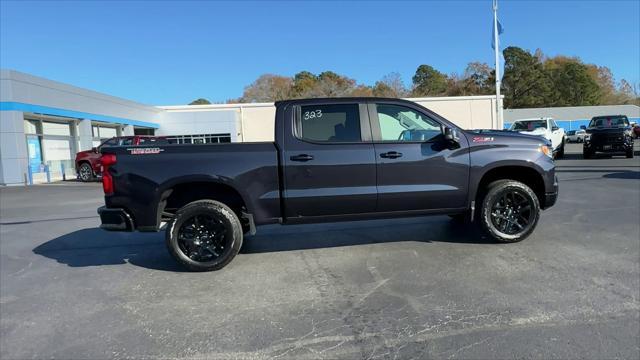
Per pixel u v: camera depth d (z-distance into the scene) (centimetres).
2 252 668
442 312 402
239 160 539
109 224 538
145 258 609
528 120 2145
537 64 8188
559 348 334
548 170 605
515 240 604
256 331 378
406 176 568
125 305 443
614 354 324
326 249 617
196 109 3406
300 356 335
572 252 563
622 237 625
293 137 551
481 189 610
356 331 372
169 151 538
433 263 538
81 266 581
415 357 328
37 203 1273
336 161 550
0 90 1966
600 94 8506
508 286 458
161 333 380
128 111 2962
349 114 566
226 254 536
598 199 929
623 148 1958
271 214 549
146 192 532
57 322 407
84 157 2053
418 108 582
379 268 528
